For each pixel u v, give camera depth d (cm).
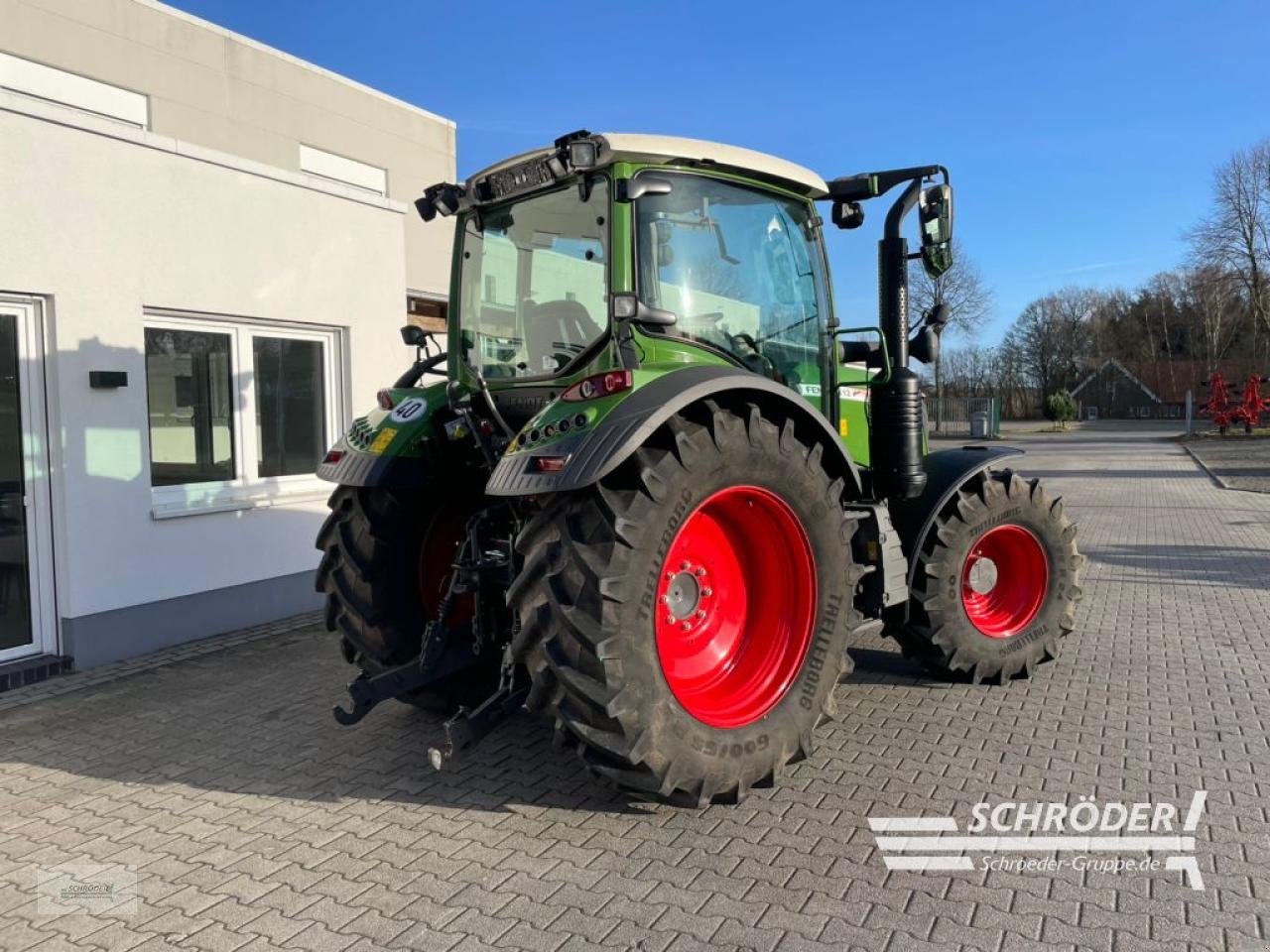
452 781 387
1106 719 445
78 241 549
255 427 683
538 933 271
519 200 406
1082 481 1758
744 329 407
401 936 272
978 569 505
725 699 360
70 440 549
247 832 346
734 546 383
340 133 996
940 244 439
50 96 764
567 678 312
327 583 433
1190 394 3372
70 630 554
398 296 786
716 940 265
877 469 459
